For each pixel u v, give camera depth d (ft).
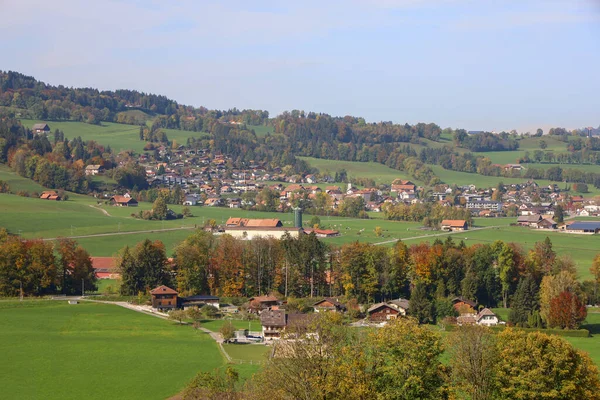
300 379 290.56
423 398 311.47
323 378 291.99
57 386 446.19
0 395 428.56
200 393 362.33
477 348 339.57
